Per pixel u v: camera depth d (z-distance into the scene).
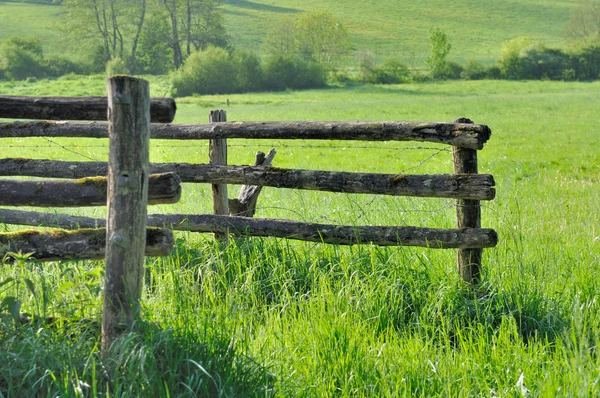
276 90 118.31
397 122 7.09
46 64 140.50
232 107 80.62
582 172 26.42
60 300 5.86
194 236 8.48
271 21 196.00
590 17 156.88
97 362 4.71
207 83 114.50
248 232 7.62
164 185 4.94
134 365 4.63
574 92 96.12
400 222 10.05
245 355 5.13
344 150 34.97
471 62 127.06
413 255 7.58
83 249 5.01
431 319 6.57
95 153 30.53
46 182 5.11
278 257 7.62
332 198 13.30
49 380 4.60
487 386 5.30
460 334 6.08
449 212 11.23
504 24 196.38
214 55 116.81
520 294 6.96
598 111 60.62
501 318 6.45
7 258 5.02
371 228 7.24
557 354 5.69
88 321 5.29
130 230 4.81
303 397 5.09
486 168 27.20
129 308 4.88
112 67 131.88
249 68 117.50
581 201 16.00
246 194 8.52
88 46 148.50
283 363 5.40
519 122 50.78
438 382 5.35
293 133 7.30
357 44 176.00
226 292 6.67
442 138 6.93
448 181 6.91
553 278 7.66
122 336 4.75
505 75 125.56
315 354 5.57
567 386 4.87
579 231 11.08
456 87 112.00
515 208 12.84
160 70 152.25
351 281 6.79
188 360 4.69
